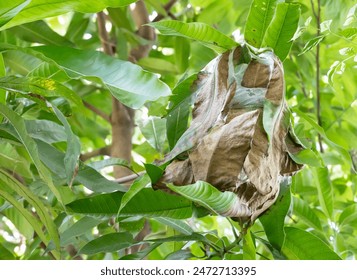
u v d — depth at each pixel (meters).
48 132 1.94
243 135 1.64
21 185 1.78
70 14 3.37
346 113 2.56
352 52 1.87
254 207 1.67
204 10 2.78
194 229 2.08
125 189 1.83
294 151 1.71
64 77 1.89
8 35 2.37
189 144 1.66
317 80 2.49
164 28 1.73
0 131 1.83
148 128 2.05
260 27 1.76
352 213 2.23
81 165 1.83
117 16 2.49
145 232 2.38
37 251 2.28
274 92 1.67
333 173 3.40
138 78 1.71
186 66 2.66
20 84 1.74
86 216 1.91
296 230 1.85
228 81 1.69
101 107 3.04
